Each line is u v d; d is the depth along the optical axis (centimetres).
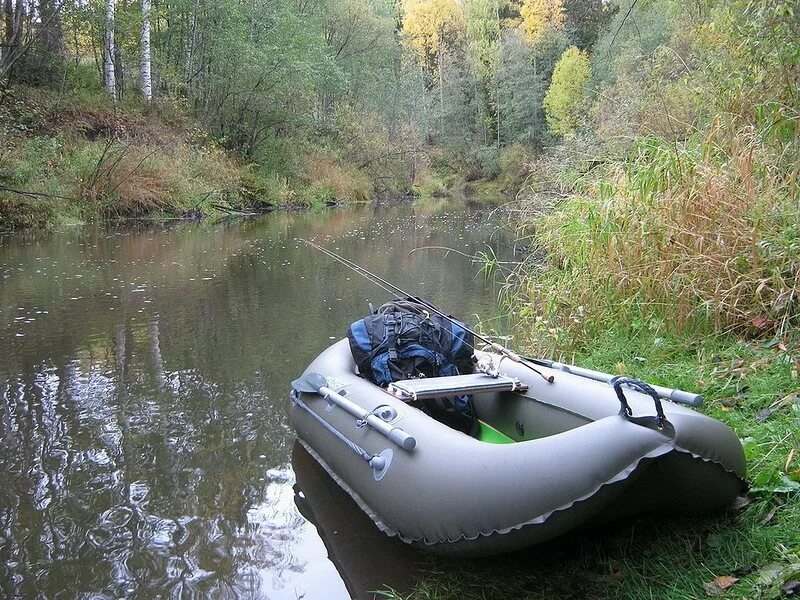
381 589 262
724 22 602
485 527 235
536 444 237
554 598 237
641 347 439
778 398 325
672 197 455
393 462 282
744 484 251
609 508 241
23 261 985
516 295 624
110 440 395
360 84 3058
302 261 1031
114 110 1778
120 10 1862
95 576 272
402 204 2480
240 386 480
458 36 3912
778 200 423
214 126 2117
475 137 3488
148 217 1542
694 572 231
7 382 489
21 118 1458
